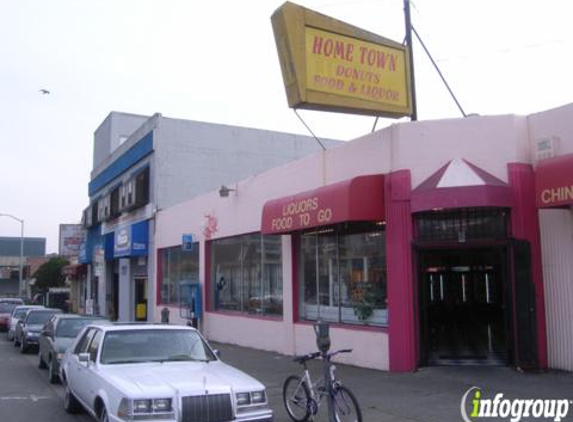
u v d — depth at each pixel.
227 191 19.58
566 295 11.27
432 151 12.38
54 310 21.97
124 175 32.75
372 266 13.61
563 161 10.66
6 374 14.93
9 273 93.75
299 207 14.51
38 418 9.70
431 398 9.77
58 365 13.08
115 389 7.16
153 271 27.73
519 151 11.91
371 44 13.66
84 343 9.74
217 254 21.86
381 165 13.16
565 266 11.30
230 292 20.70
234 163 29.41
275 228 15.55
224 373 7.84
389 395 10.11
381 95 13.65
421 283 12.49
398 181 12.53
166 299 26.45
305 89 12.53
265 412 7.28
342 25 13.24
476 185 11.34
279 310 17.25
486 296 13.25
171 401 6.85
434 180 11.88
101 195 37.66
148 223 28.34
